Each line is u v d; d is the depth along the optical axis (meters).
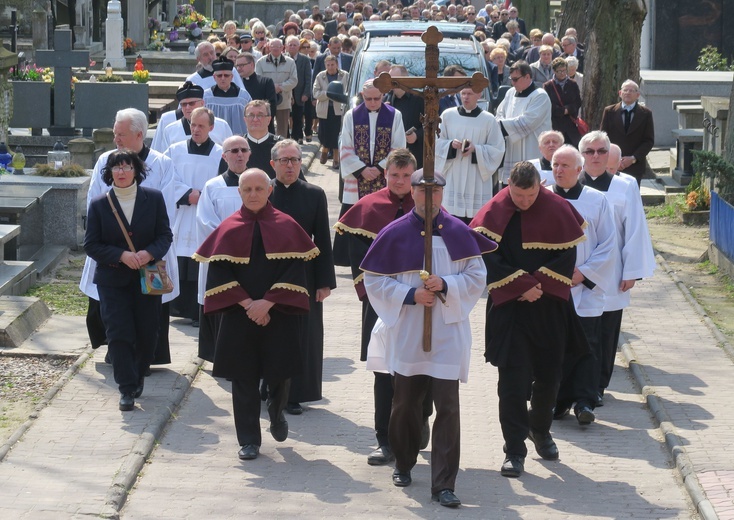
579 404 15.38
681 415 15.70
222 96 24.72
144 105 33.88
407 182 14.16
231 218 13.72
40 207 23.94
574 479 13.67
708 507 12.55
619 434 15.33
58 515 11.98
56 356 17.34
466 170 23.05
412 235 12.61
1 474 13.06
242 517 12.29
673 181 33.16
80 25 56.91
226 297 13.53
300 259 13.65
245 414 13.93
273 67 37.84
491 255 13.50
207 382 16.92
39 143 33.38
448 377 12.58
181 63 52.44
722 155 27.75
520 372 13.60
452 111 23.17
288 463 13.90
